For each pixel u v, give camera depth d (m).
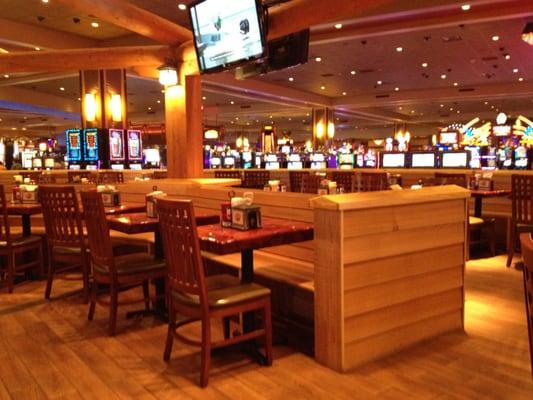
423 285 3.05
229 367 2.79
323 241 2.72
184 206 2.51
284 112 24.23
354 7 3.98
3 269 4.82
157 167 19.97
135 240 4.67
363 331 2.76
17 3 9.36
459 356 2.88
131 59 6.32
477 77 16.56
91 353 3.04
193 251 2.53
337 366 2.70
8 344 3.20
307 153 19.98
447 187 3.26
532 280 1.23
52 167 20.27
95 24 10.84
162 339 3.26
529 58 13.39
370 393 2.45
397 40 11.32
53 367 2.84
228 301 2.63
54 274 4.34
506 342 3.08
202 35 4.99
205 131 23.17
